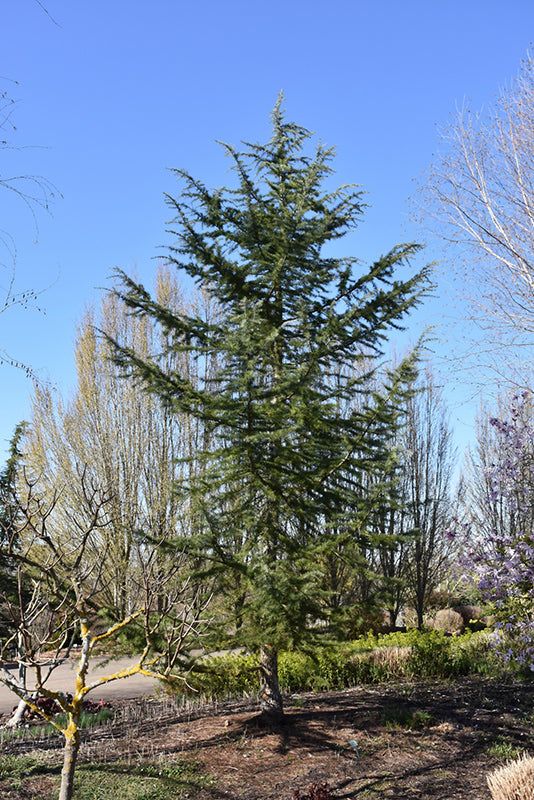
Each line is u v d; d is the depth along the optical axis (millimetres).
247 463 7906
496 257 9828
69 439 18547
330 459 7961
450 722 8414
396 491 7734
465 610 24219
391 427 7816
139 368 7922
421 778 6762
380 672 11398
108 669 15312
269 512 8219
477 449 20281
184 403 7723
